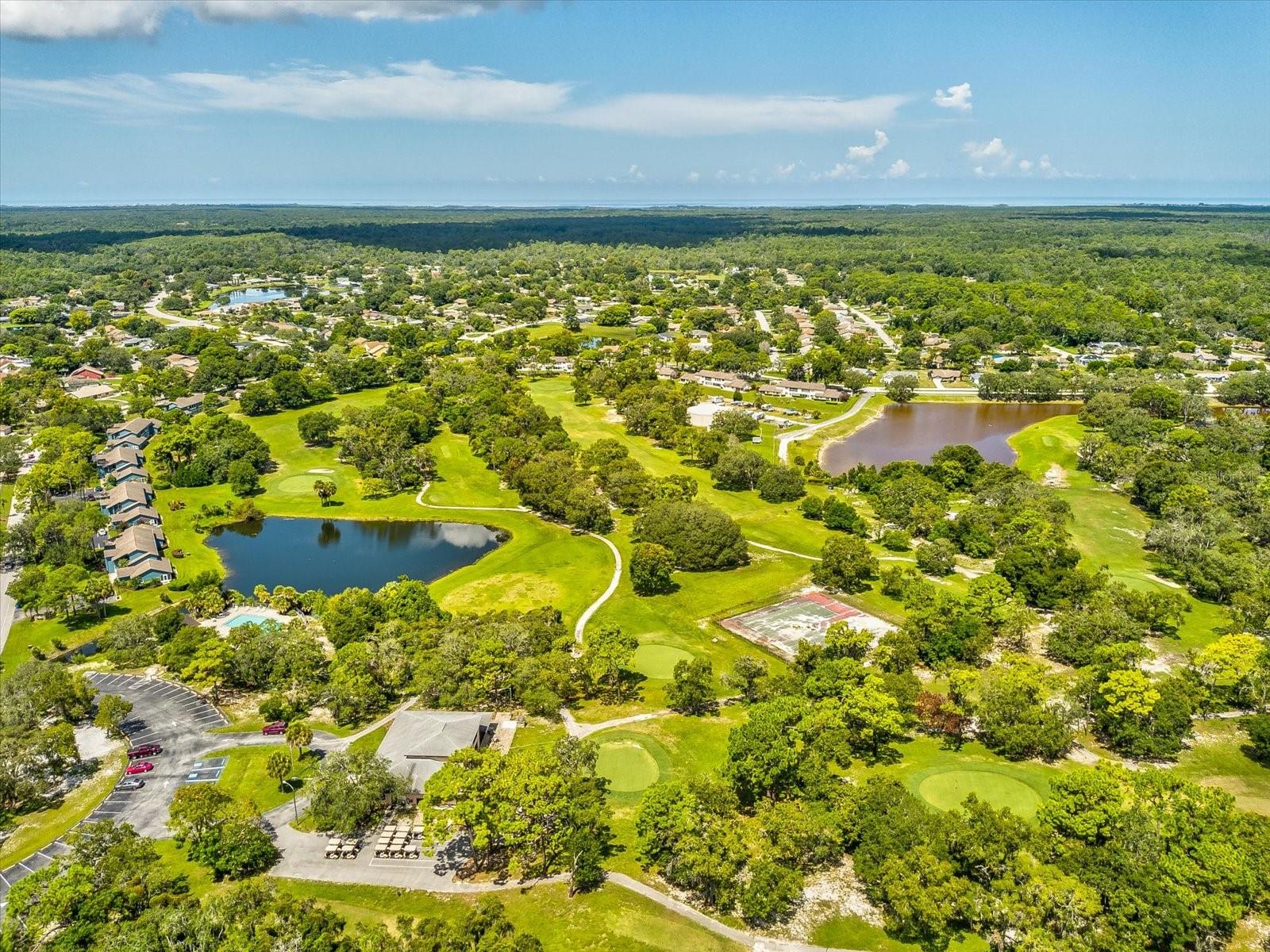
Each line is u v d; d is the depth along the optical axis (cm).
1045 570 14025
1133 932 6506
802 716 9275
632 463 19838
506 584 14862
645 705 10756
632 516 18438
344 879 7719
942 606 12012
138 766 9425
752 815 8419
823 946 6962
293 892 7512
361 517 18625
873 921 7250
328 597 14712
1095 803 7600
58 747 9106
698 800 7838
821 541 16738
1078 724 10300
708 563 15238
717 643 12619
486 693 10931
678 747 9744
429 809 7825
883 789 8031
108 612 13688
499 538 17700
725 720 10431
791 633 12925
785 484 19025
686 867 7444
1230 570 14050
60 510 16325
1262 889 6988
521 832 7631
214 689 11131
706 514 15850
